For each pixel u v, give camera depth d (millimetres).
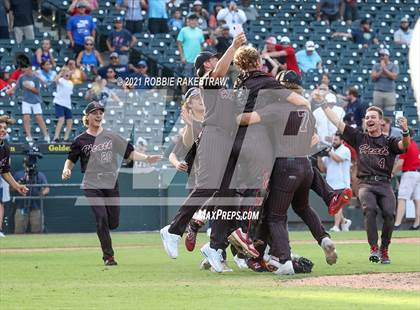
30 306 11008
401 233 26281
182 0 36969
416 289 12586
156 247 21688
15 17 33469
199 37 32688
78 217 27594
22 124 29828
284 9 38281
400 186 27641
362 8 39875
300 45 37219
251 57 14844
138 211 27375
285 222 14836
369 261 17078
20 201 26969
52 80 31219
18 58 29828
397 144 17125
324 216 27969
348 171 26516
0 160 18719
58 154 27594
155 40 34344
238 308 10656
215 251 15203
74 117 30422
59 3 35219
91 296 11961
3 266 16609
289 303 11062
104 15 35094
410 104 35062
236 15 35281
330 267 15914
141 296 11906
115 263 16797
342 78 36062
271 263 14875
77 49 32875
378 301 11227
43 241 23766
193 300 11445
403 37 38219
